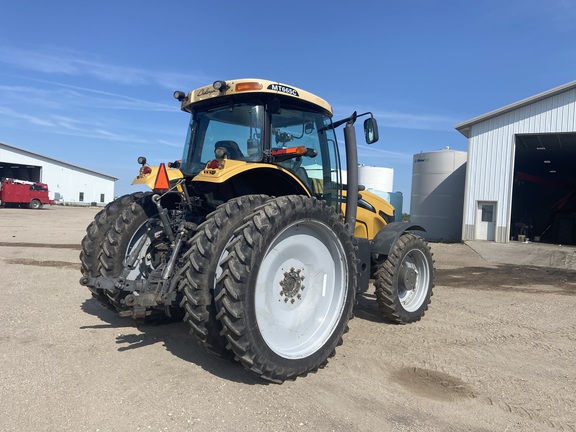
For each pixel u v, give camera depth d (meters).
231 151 4.47
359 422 3.03
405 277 5.54
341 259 4.12
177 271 3.82
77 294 6.44
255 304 3.40
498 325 5.68
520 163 25.73
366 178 19.83
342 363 4.12
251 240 3.35
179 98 4.85
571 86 16.80
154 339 4.53
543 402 3.47
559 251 15.40
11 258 9.94
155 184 4.02
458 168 22.17
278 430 2.87
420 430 2.96
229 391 3.40
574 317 6.26
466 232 19.52
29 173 51.34
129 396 3.27
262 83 4.18
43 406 3.08
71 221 24.19
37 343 4.35
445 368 4.11
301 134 4.74
